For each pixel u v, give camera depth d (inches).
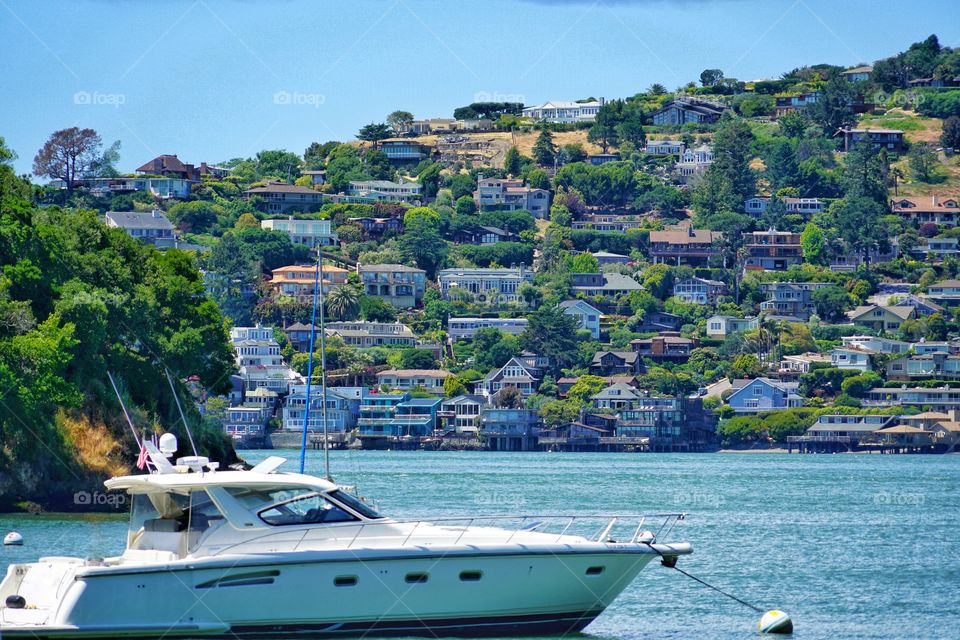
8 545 5698.8
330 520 3838.6
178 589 3622.0
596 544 3941.9
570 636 4143.7
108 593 3580.2
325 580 3718.0
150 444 3917.3
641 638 4224.9
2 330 7869.1
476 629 3868.1
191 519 3777.1
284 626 3708.2
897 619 4645.7
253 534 3772.1
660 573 5605.3
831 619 4633.4
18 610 3607.3
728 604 4859.7
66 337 7795.3
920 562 6082.7
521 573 3858.3
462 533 3956.7
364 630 3772.1
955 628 4500.5
